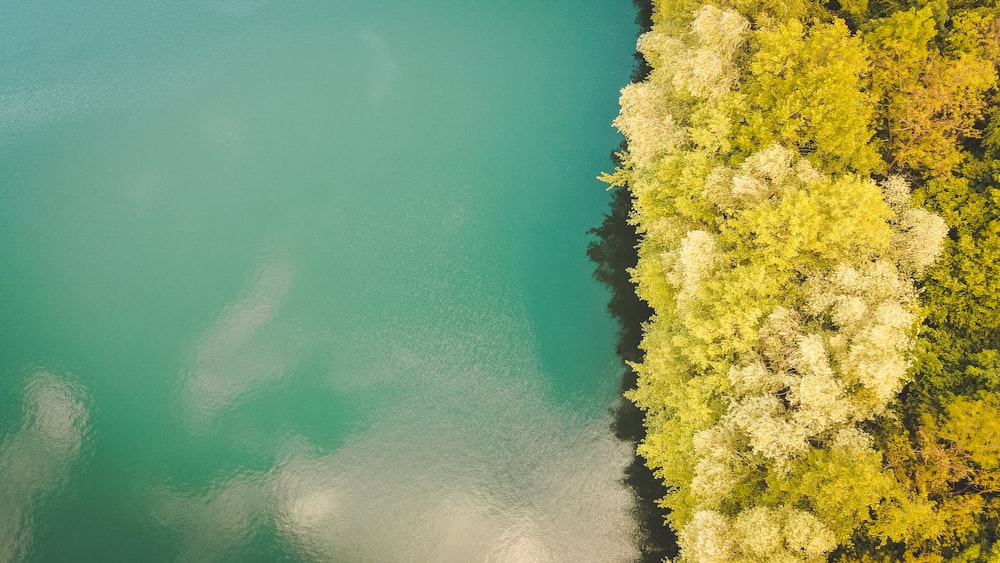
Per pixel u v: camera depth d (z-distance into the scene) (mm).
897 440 28031
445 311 45688
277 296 46938
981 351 30062
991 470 26891
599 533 38281
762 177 32156
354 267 47812
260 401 43250
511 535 38719
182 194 51531
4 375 44438
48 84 57781
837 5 43875
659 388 35219
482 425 41656
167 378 44094
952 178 32688
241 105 55938
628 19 58719
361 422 42188
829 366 29547
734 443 30172
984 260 30141
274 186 51562
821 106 31766
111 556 39844
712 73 33969
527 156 51719
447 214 49594
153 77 58000
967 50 34750
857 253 31156
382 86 56188
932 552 27016
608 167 50656
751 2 37531
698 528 29078
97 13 62719
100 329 45969
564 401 41875
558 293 45688
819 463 27172
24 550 40250
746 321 29672
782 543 27609
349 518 39938
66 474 41594
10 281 48219
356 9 61594
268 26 60906
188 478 41062
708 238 31328
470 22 59719
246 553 39656
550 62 56625
